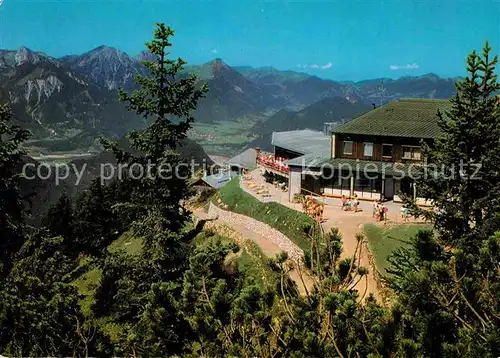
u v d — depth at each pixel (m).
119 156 35.72
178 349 17.44
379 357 12.13
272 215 49.19
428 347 13.37
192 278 18.00
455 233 23.67
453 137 24.48
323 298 13.99
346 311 13.34
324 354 12.73
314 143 65.62
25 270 24.50
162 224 34.22
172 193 36.00
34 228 36.59
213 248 30.94
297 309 14.59
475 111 23.97
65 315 22.23
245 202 55.84
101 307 35.56
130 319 30.09
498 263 13.70
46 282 23.92
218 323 15.57
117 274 34.31
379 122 52.03
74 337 21.66
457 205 23.75
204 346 15.55
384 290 25.95
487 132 23.77
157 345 16.64
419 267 16.38
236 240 49.19
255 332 14.41
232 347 14.16
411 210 25.11
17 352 20.23
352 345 13.23
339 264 15.68
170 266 33.16
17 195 35.66
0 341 21.03
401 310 13.80
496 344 12.12
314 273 15.77
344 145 52.41
